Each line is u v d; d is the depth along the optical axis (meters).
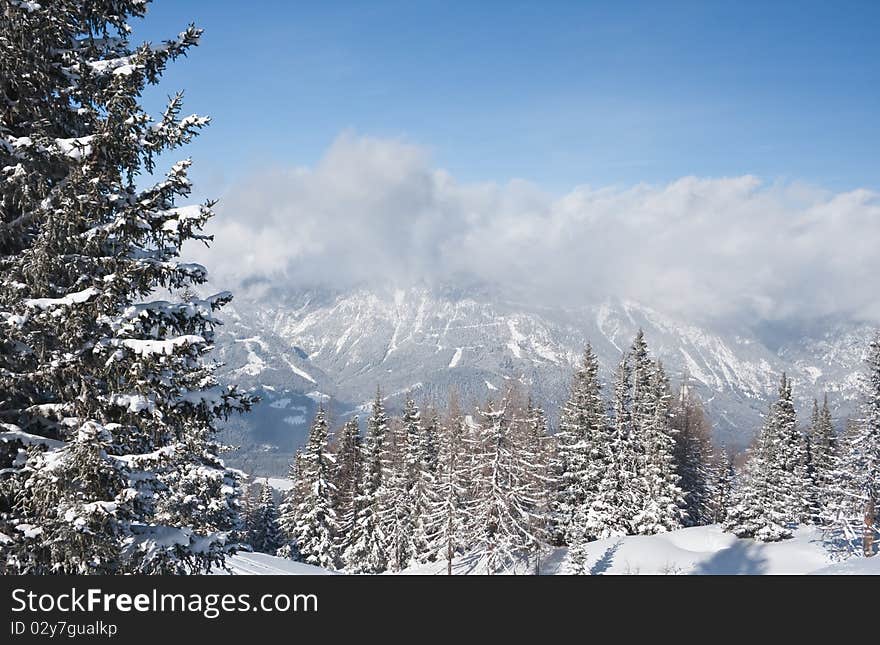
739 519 52.16
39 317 8.44
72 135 10.09
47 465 8.39
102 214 9.07
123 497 8.91
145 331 9.66
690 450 70.12
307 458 54.44
